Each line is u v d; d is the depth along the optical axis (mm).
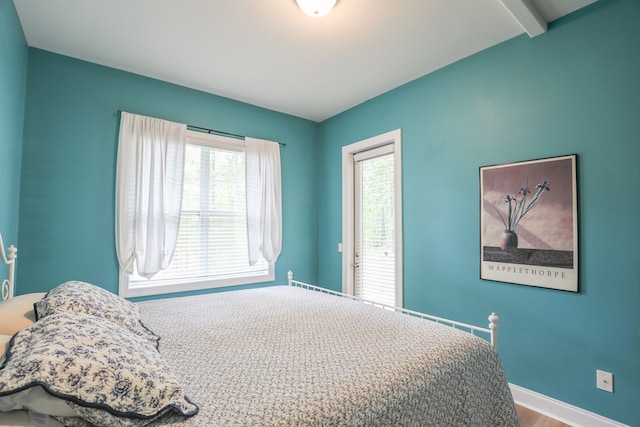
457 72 2576
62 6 1911
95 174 2578
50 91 2412
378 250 3307
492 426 1377
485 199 2379
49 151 2398
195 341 1450
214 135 3205
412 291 2865
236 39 2258
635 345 1742
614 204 1821
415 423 1084
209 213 3191
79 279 2494
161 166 2793
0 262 1777
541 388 2074
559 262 2006
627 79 1787
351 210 3584
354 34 2199
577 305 1936
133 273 2691
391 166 3205
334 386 1032
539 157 2111
